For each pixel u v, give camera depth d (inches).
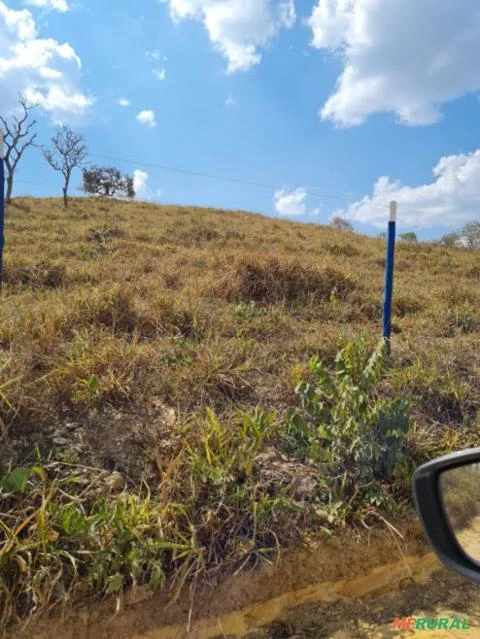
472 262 615.8
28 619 82.8
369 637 96.3
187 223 724.7
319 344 190.7
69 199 1057.5
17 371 129.5
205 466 109.7
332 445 123.0
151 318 202.4
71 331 179.0
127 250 434.6
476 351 202.7
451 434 146.2
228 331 207.0
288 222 946.1
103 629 86.7
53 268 290.5
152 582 89.7
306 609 101.8
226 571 96.7
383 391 163.0
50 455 111.2
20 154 1020.5
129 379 140.2
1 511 95.4
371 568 109.6
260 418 123.8
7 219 634.8
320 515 110.4
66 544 91.3
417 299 302.8
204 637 91.7
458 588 111.1
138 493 105.8
